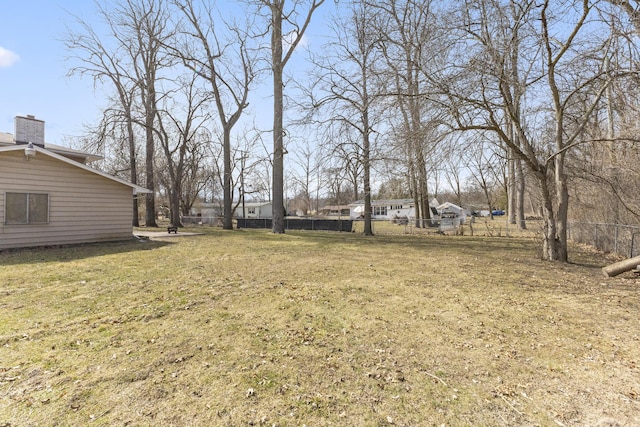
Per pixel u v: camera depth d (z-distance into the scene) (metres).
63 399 2.32
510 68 7.55
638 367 2.92
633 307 4.69
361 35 9.62
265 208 53.03
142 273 6.57
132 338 3.40
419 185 11.71
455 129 7.85
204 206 39.34
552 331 3.77
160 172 25.09
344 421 2.14
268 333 3.60
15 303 4.50
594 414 2.25
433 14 7.93
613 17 6.21
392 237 16.58
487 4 7.13
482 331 3.75
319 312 4.34
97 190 11.81
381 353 3.15
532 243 13.49
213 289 5.42
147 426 2.06
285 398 2.39
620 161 8.92
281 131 17.44
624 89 6.79
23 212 9.77
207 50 19.66
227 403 2.32
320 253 9.97
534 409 2.30
